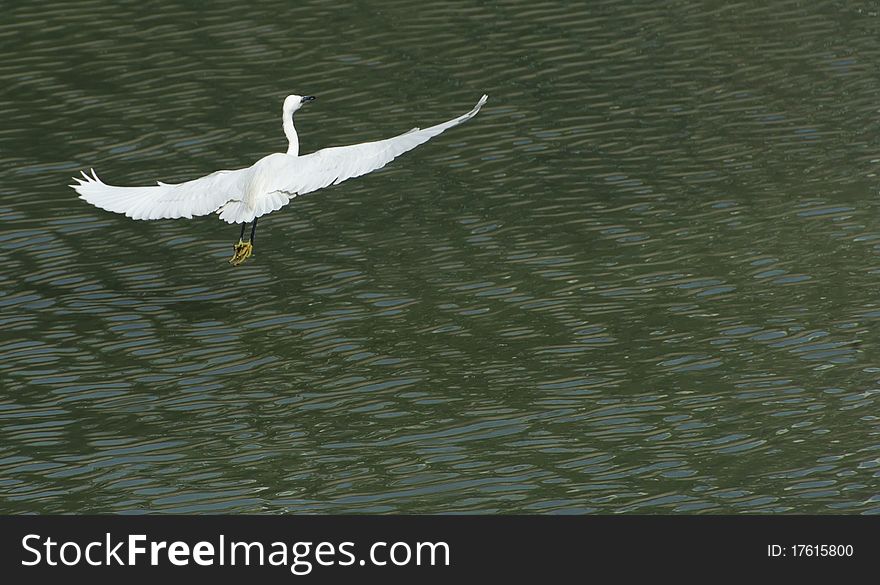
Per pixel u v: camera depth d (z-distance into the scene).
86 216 31.27
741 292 27.67
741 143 33.88
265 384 25.33
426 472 22.83
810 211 30.62
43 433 24.03
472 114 18.50
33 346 26.55
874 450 22.92
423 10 41.53
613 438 23.52
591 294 27.81
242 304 27.88
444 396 24.80
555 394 24.77
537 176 32.69
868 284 27.73
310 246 30.09
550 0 42.16
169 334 26.91
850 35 39.47
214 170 32.78
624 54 38.72
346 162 19.53
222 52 38.75
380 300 27.86
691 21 40.75
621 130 34.69
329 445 23.58
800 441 23.25
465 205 31.55
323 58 38.47
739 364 25.42
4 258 29.58
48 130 34.78
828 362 25.33
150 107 35.84
